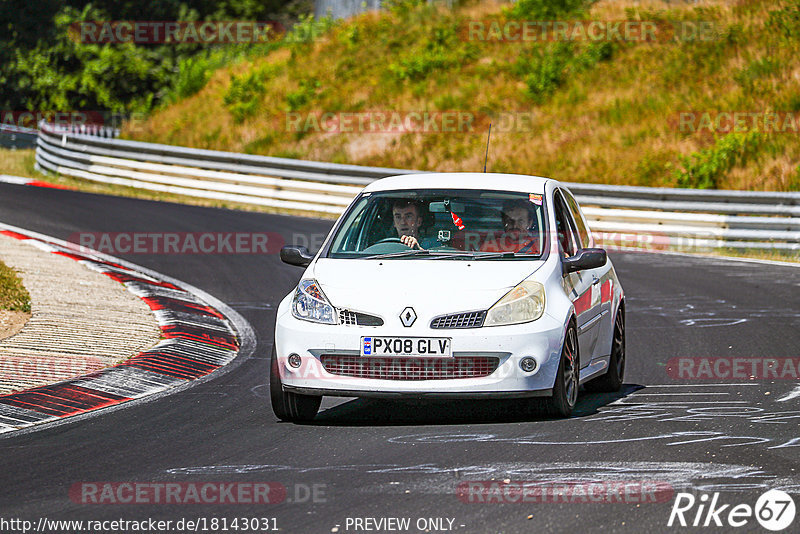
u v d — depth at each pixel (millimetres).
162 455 22656
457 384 24391
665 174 93125
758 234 72688
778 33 113438
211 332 40938
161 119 129875
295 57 136625
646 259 67312
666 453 21875
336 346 24812
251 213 84875
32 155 132000
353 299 25234
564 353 25625
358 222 28734
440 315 24719
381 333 24609
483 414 26594
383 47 132250
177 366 34406
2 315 39281
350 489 19391
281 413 26047
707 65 111438
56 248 60938
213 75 139000
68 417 27078
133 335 38406
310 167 93000
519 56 122188
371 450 22625
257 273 57219
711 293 51812
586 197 80312
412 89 119750
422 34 133250
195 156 98375
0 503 18891
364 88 122375
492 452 22156
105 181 103375
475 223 28188
